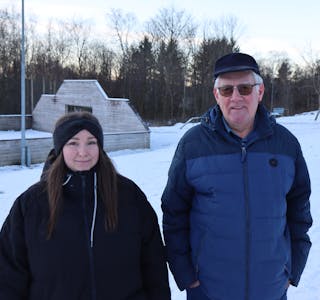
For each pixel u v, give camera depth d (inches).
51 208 82.0
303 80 2456.9
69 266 81.2
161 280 91.7
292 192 101.4
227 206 91.3
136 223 87.4
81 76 2219.5
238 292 92.7
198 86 2204.7
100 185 84.0
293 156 96.7
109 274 83.2
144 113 2156.7
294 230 102.9
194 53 2226.9
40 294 82.4
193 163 95.1
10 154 659.4
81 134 83.0
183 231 101.3
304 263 103.8
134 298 86.8
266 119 94.0
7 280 84.0
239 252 91.1
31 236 82.7
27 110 1871.3
